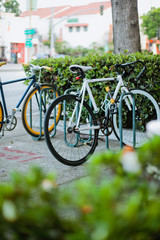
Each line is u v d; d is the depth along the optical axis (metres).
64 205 1.14
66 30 71.12
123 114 5.66
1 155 4.61
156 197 1.19
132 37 7.26
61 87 6.30
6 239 1.13
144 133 5.06
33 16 60.69
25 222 1.07
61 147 4.93
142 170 1.26
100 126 4.41
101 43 69.31
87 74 5.83
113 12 7.38
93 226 1.05
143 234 1.07
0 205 1.07
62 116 6.32
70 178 3.71
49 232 1.12
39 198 1.17
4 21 53.97
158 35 42.25
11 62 55.16
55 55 40.91
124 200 1.13
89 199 1.10
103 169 3.63
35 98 5.73
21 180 1.14
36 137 5.46
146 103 5.65
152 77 5.84
